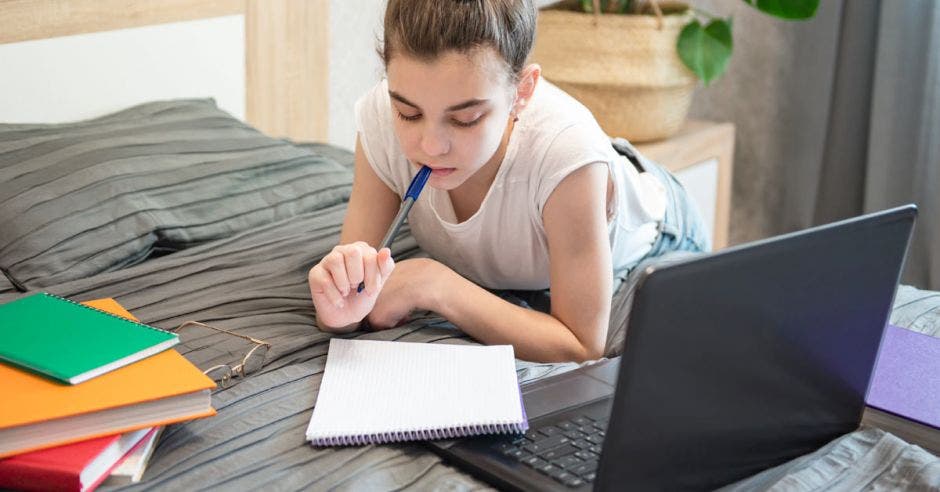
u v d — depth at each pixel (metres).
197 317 1.32
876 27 2.85
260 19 2.18
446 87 1.12
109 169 1.58
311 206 1.77
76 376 0.94
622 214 1.52
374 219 1.46
